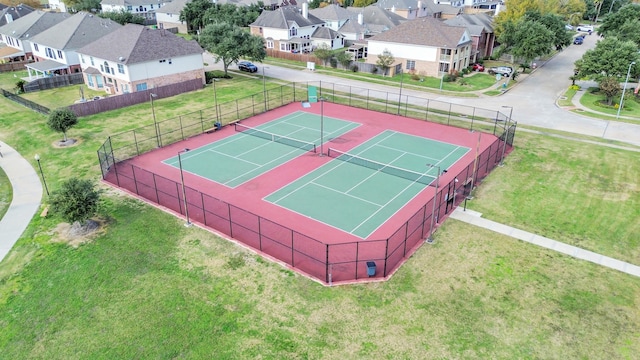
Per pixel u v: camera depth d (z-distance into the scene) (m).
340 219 27.38
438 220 27.33
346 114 49.19
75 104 45.47
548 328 19.14
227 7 93.25
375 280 22.00
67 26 64.81
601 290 21.45
